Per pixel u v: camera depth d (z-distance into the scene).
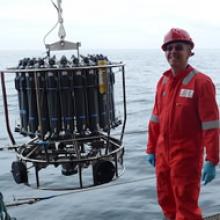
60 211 6.77
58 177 8.88
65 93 4.80
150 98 26.19
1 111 20.94
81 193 7.59
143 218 6.35
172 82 4.23
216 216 4.91
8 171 9.69
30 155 5.16
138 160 10.55
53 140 4.89
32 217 6.55
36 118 5.01
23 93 5.07
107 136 5.08
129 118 18.81
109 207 6.86
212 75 46.59
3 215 3.92
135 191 7.63
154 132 4.67
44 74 4.82
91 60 4.96
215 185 7.60
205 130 4.02
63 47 4.99
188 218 4.24
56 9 4.92
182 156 4.18
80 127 4.89
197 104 4.08
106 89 4.89
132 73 54.97
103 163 4.91
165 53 4.21
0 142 12.66
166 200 4.55
